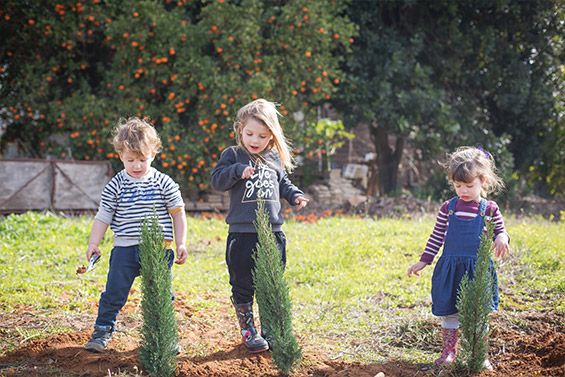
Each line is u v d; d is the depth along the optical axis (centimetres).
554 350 407
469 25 1652
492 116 1714
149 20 1320
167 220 428
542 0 1570
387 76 1470
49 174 1177
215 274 687
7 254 734
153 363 364
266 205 421
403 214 1242
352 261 720
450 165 417
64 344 427
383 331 484
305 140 1379
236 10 1320
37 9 1366
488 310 376
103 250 779
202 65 1310
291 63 1343
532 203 1608
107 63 1484
